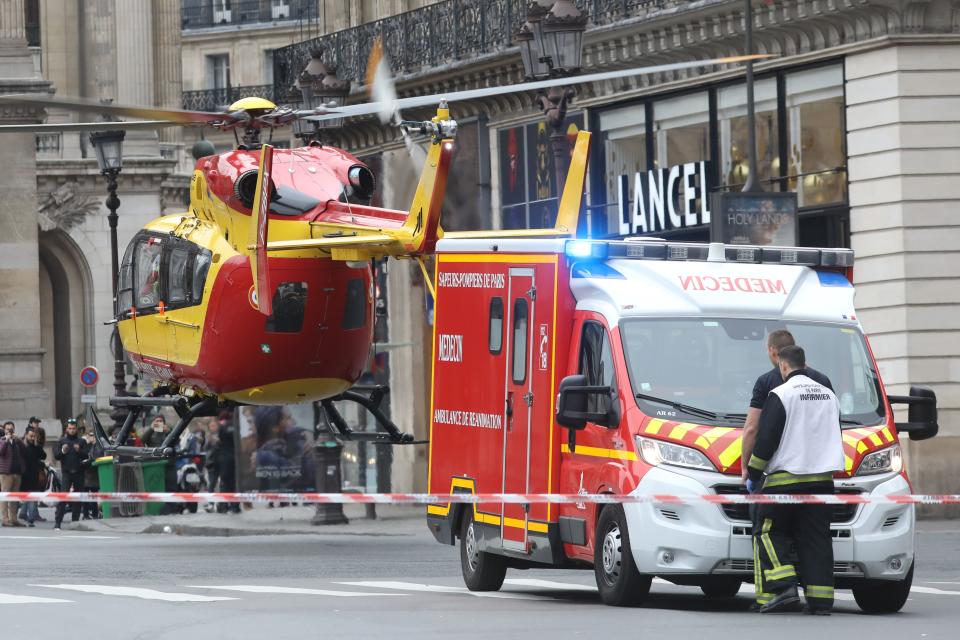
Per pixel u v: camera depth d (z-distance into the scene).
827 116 76.88
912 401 38.59
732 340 38.00
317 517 77.06
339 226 56.09
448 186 101.31
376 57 103.19
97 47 174.00
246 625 32.88
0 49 140.88
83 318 168.50
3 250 141.00
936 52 73.62
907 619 34.62
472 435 42.16
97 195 167.50
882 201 74.25
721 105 82.00
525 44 59.88
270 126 55.44
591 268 39.06
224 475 95.19
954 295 73.88
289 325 58.50
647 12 84.56
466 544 42.75
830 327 38.72
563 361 38.91
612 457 37.12
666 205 85.31
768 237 70.06
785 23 77.31
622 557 36.53
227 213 58.91
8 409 139.88
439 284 43.72
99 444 67.19
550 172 92.94
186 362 61.28
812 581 35.38
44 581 46.62
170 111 51.44
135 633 31.66
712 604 39.31
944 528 66.31
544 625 32.81
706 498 35.56
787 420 35.34
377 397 64.12
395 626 32.66
